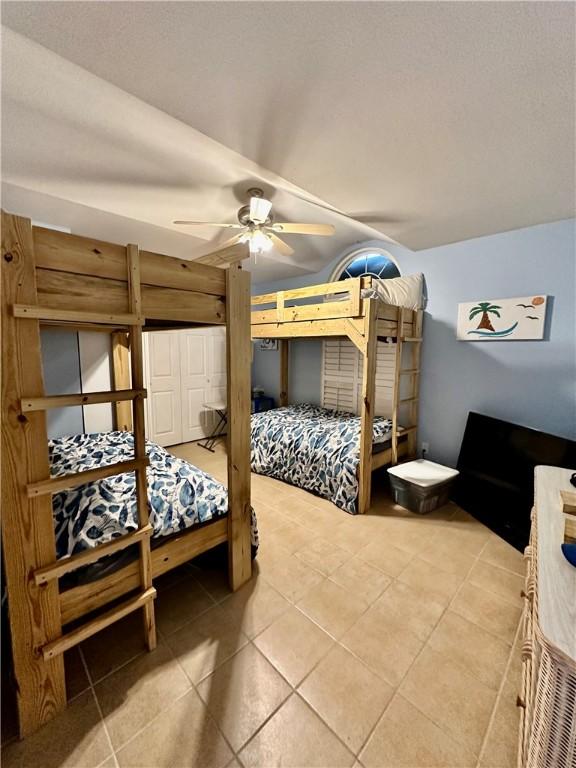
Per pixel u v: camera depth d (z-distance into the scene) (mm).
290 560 2229
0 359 1055
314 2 964
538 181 2031
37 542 1174
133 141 1894
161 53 1153
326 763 1141
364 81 1276
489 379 3082
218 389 5512
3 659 1366
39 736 1204
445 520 2768
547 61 1166
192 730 1231
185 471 2082
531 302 2777
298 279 4969
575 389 2656
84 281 1224
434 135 1610
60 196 2484
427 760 1151
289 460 3500
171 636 1636
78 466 2119
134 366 1369
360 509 2859
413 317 3346
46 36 1096
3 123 1724
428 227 2811
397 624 1715
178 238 3361
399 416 3709
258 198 2205
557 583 1021
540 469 2029
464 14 1000
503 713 1299
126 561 1465
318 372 4766
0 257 1027
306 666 1483
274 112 1463
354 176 2006
